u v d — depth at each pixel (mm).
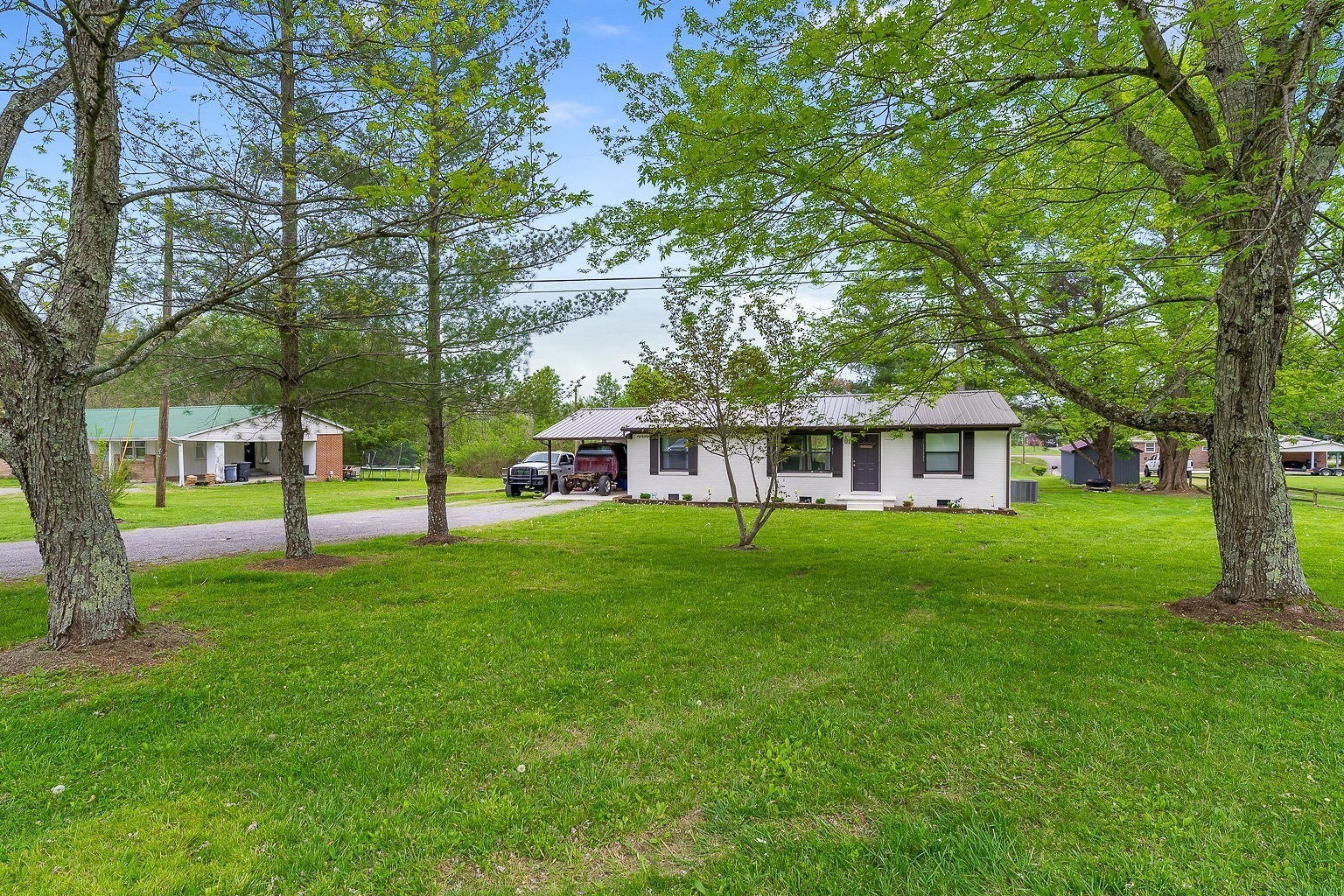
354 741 3695
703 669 4859
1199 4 4453
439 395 9820
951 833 2762
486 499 23516
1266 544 6223
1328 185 5535
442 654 5215
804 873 2510
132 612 5535
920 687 4426
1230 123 5512
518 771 3324
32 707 4148
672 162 6223
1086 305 8438
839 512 16969
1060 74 5207
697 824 2873
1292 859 2541
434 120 5746
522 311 9852
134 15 5125
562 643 5512
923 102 4992
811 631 5832
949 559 9781
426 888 2451
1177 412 6832
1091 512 16953
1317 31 4676
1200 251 6141
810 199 6320
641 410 24625
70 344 5156
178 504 20391
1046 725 3807
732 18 5082
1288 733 3652
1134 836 2725
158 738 3703
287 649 5340
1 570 9406
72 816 2930
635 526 14297
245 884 2465
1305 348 7914
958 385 9531
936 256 7641
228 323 8844
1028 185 7066
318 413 10109
